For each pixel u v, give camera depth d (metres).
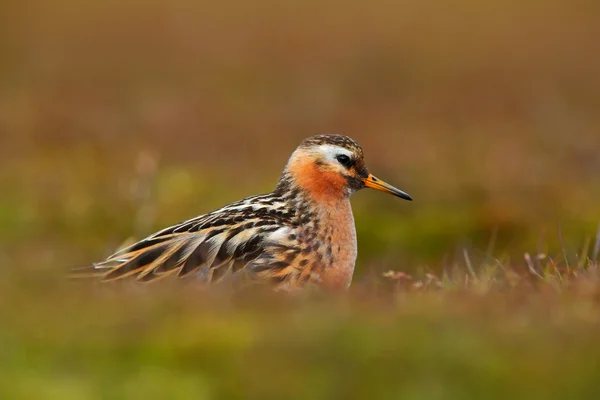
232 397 6.99
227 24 38.00
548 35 36.66
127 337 7.80
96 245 17.09
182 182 20.23
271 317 8.10
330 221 10.60
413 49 35.34
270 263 9.99
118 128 25.83
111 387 7.07
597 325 7.79
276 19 38.47
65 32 36.56
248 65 33.56
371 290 9.25
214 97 29.78
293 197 10.71
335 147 10.91
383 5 40.09
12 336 7.82
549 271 9.84
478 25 37.78
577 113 27.61
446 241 17.12
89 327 8.01
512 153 22.59
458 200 18.91
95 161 22.48
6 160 22.61
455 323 7.85
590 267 9.55
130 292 9.02
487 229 17.28
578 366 7.19
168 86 31.20
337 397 6.96
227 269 9.89
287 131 25.88
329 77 32.09
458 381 7.09
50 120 26.41
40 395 6.90
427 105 29.17
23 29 36.53
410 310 8.19
